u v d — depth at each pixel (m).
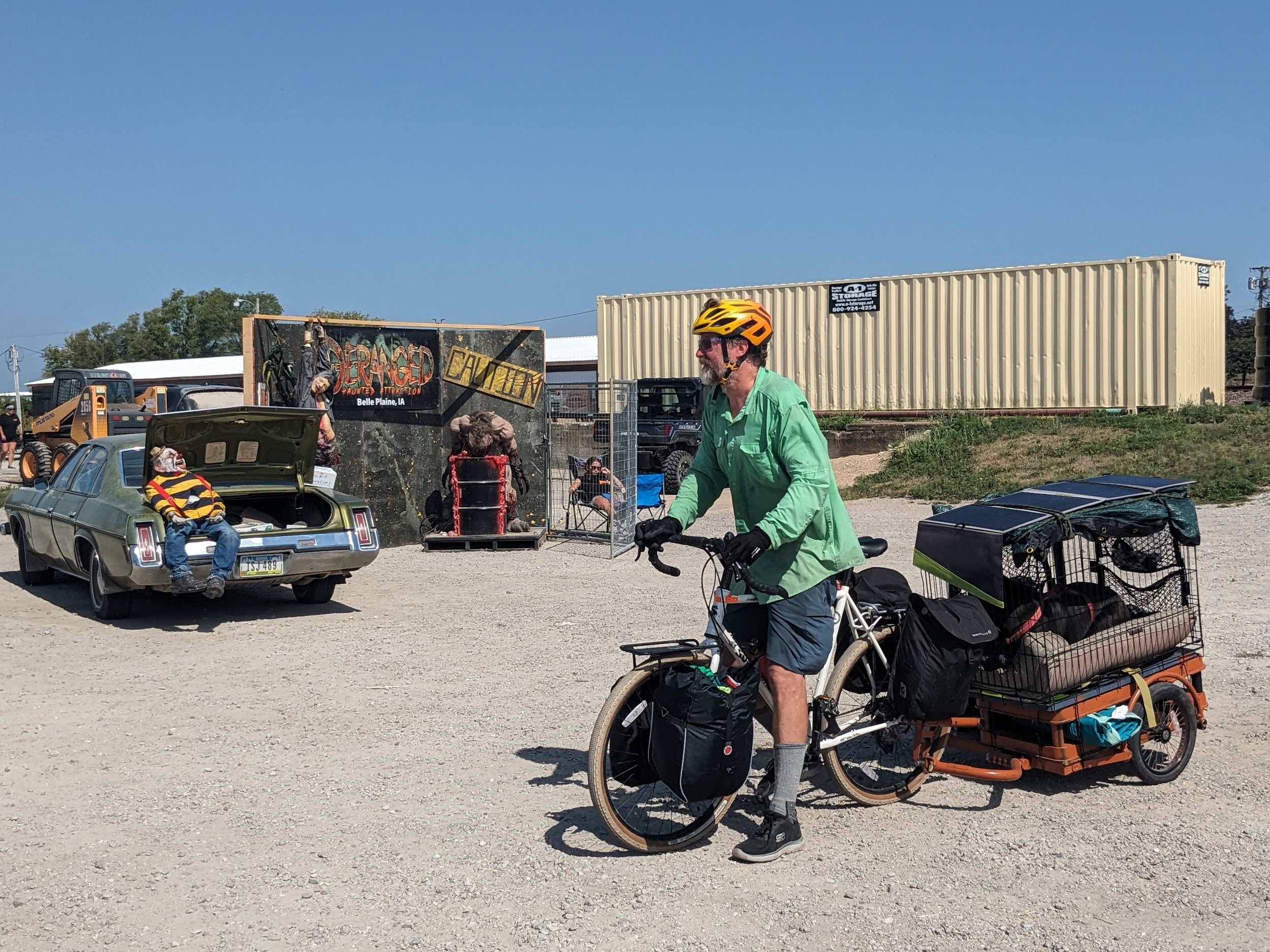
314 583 9.46
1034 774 5.06
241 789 4.89
